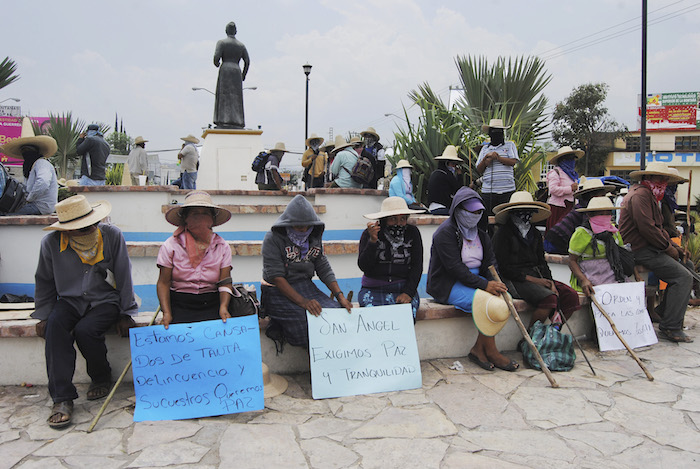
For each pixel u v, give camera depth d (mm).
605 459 2971
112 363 3996
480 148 8531
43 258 3619
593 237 5359
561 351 4504
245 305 3869
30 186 6410
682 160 35812
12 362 3881
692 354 5027
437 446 3080
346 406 3668
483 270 4754
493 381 4184
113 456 2900
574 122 32562
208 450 2986
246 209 7707
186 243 3748
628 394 3957
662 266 5488
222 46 11625
